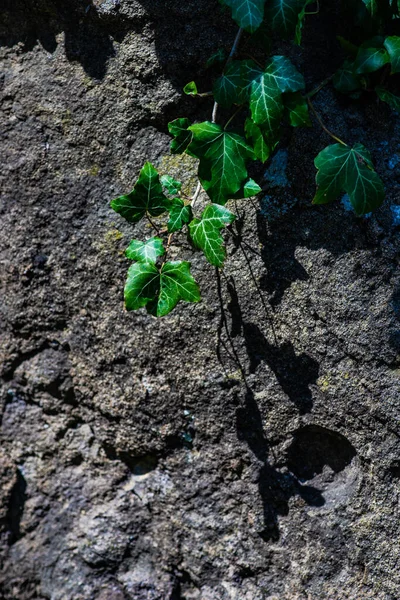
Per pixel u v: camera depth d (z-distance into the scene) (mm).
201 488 840
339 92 810
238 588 829
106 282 847
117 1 827
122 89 841
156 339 838
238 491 833
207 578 834
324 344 810
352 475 817
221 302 825
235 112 796
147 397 844
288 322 814
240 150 780
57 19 850
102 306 849
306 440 831
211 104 828
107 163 849
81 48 848
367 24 797
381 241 801
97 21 838
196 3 819
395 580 801
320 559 814
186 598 842
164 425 843
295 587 817
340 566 812
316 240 810
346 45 799
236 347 825
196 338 831
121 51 838
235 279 822
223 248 773
